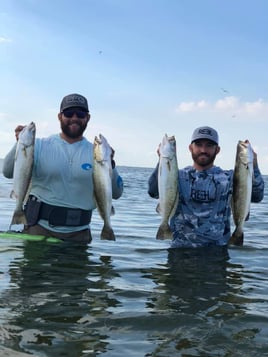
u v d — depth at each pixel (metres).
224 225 2.16
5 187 7.43
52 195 2.12
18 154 1.94
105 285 1.51
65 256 1.92
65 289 1.44
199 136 2.07
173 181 1.96
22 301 1.30
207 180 2.10
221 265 1.88
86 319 1.17
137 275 1.67
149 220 3.83
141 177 18.53
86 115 2.14
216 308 1.30
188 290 1.49
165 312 1.25
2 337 1.03
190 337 1.07
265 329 1.14
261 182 2.06
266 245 2.49
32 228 2.17
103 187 1.93
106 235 1.95
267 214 4.79
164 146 1.94
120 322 1.16
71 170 2.12
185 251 2.10
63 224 2.13
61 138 2.18
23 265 1.73
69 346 1.00
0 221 3.24
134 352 0.98
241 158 1.95
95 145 1.94
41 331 1.08
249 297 1.43
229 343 1.04
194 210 2.12
